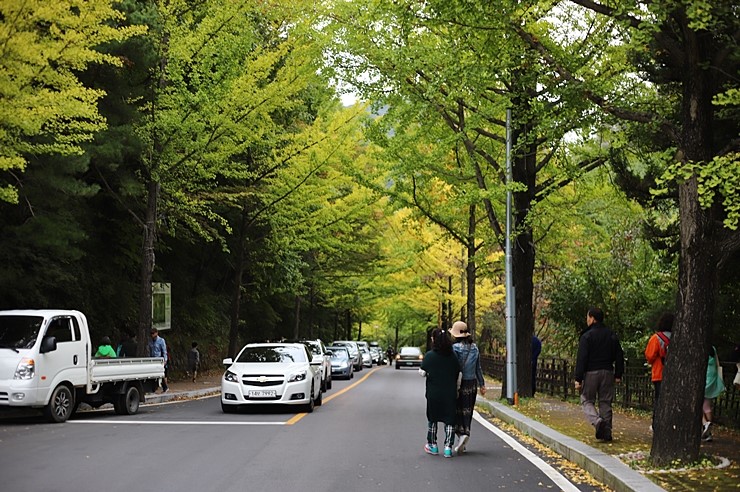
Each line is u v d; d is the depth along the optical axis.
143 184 22.25
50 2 11.77
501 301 41.09
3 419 14.97
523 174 19.81
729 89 9.19
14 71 11.71
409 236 37.88
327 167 26.95
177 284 33.19
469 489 8.06
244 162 27.88
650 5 8.40
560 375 21.44
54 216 16.34
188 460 9.73
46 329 14.28
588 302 21.55
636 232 20.70
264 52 21.62
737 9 9.01
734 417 12.80
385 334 101.06
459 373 10.54
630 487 7.46
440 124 21.50
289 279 35.69
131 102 19.67
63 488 7.84
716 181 7.92
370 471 9.10
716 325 14.82
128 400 16.16
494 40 11.67
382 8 13.67
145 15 18.00
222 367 35.22
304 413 16.59
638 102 12.72
